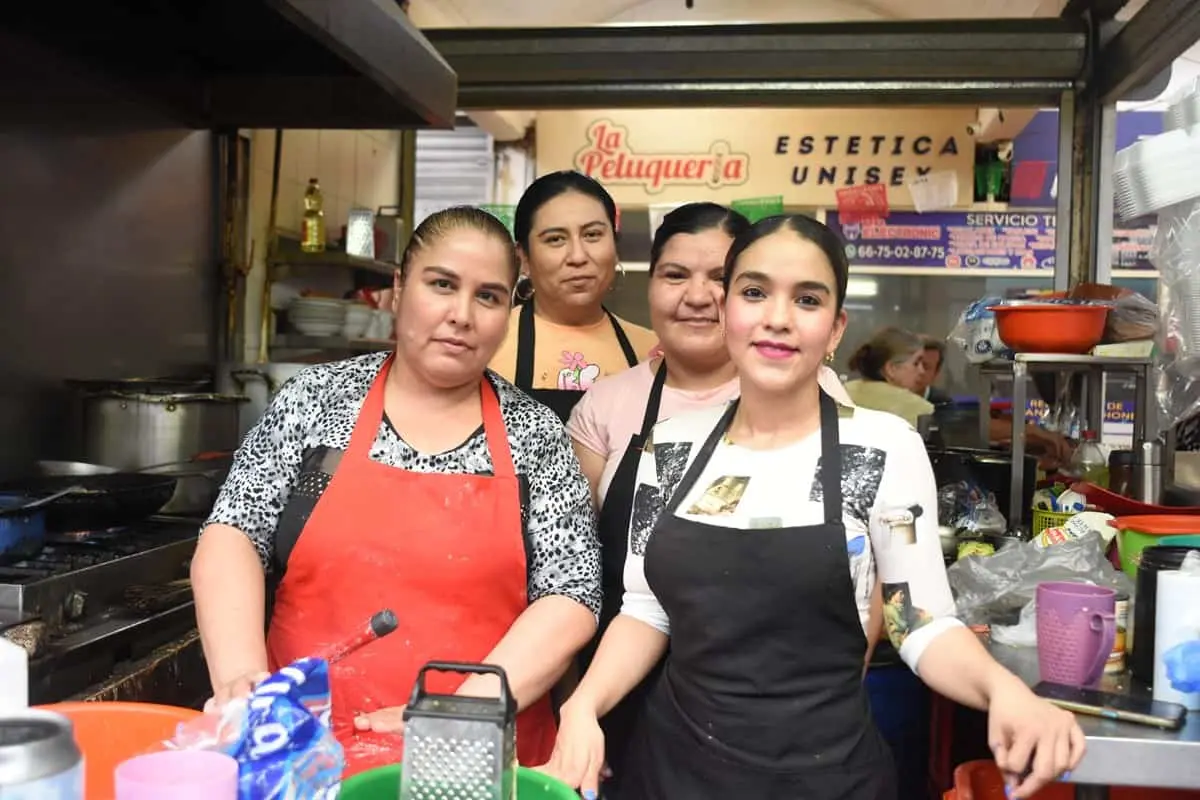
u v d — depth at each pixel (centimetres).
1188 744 125
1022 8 430
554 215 217
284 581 149
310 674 95
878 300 547
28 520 178
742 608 137
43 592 163
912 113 537
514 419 154
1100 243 293
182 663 184
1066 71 294
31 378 255
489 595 146
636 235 556
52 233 261
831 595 135
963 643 129
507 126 540
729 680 140
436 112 257
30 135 251
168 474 226
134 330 296
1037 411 404
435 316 141
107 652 169
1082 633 146
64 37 256
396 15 228
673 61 309
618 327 234
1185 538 181
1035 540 201
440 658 143
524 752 154
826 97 311
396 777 97
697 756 141
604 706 140
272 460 151
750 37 304
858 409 145
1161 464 235
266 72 309
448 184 582
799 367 136
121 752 108
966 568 192
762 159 548
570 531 151
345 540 144
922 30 296
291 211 393
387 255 423
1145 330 247
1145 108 514
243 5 258
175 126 311
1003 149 538
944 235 543
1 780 66
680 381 187
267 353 366
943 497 255
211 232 334
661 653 155
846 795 136
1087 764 127
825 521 136
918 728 227
